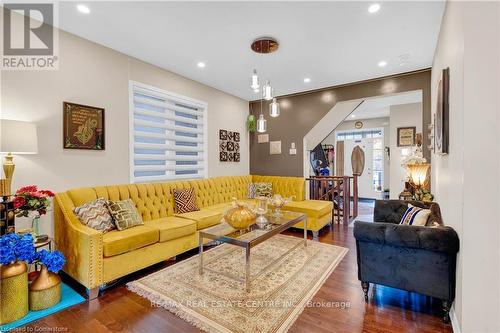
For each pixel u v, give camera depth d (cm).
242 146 583
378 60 363
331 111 498
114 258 237
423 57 353
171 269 279
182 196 375
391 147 616
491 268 159
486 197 160
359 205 709
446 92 219
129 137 351
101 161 319
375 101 577
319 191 530
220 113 516
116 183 336
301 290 233
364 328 181
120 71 339
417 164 355
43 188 267
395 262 205
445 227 192
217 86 488
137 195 331
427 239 186
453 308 188
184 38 300
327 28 276
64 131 282
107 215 269
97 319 193
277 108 331
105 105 322
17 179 250
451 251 180
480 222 161
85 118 301
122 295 227
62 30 281
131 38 301
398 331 178
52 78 274
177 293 229
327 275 264
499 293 157
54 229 267
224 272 252
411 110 593
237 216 264
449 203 214
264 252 332
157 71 387
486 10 159
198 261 301
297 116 540
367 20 261
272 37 296
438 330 180
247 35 292
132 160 355
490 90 158
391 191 615
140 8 241
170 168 413
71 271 239
